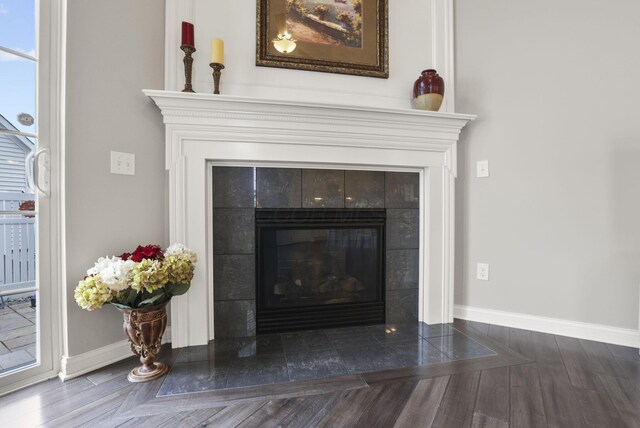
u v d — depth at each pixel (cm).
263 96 191
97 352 151
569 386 136
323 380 141
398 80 211
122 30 158
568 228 188
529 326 199
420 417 116
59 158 140
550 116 190
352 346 176
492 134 206
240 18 188
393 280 213
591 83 180
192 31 171
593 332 183
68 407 121
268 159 181
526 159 197
